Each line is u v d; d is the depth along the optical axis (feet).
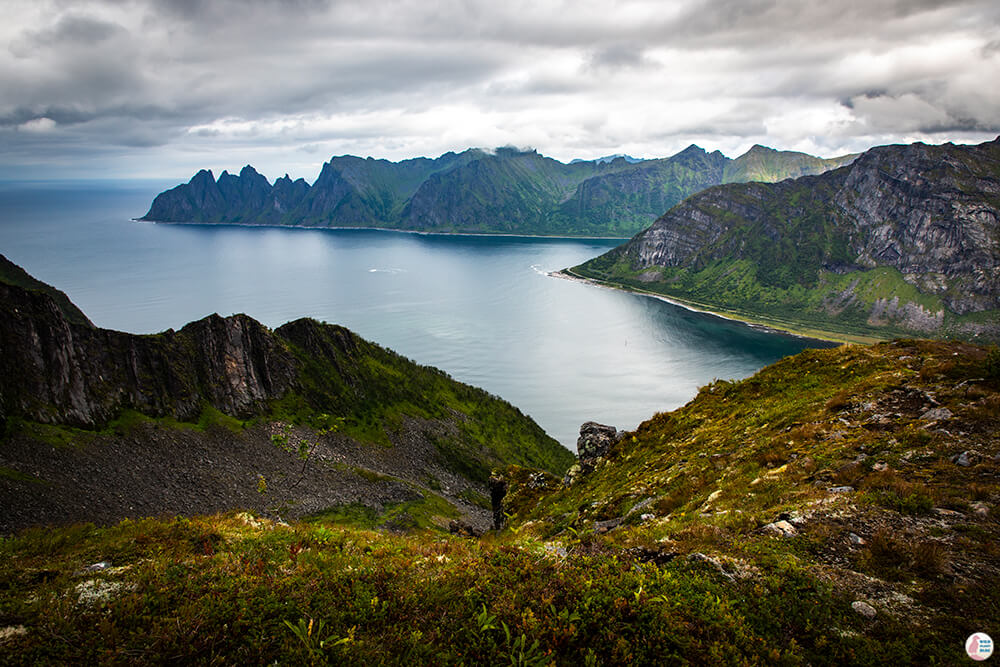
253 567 42.86
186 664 29.96
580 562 42.24
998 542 39.27
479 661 30.89
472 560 44.37
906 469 52.80
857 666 30.37
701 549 45.32
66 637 31.09
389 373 539.29
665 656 30.89
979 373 69.97
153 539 50.14
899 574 37.81
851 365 103.71
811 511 48.65
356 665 29.81
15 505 179.63
